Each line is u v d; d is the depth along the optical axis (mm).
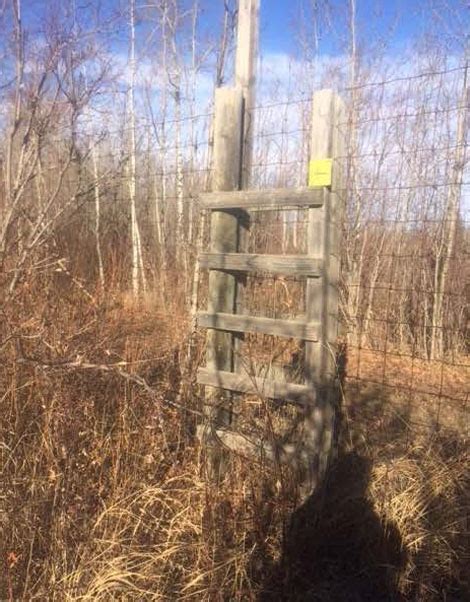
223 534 2777
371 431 3709
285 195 3125
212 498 2863
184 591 2545
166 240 6176
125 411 3125
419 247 6719
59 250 4391
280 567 2787
